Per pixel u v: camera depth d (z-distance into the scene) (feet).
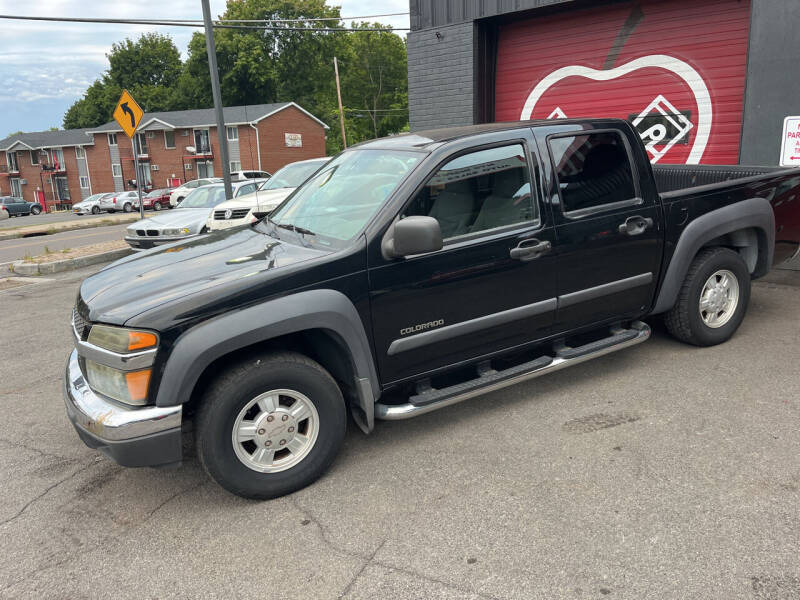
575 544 8.55
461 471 10.66
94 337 9.52
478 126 12.76
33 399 15.25
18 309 25.00
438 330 11.18
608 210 12.81
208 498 10.45
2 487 11.13
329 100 229.45
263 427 9.87
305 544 9.00
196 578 8.41
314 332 10.57
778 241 15.99
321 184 13.11
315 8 211.00
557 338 12.92
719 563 7.99
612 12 27.73
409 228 9.89
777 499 9.25
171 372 9.05
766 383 13.26
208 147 170.71
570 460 10.77
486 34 31.50
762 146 23.43
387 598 7.79
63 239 58.13
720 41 25.11
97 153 192.95
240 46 200.64
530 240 11.79
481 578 8.02
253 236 12.66
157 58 232.53
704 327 14.96
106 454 9.60
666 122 27.35
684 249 13.97
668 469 10.25
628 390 13.41
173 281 10.13
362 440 12.05
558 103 30.53
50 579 8.55
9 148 212.43
